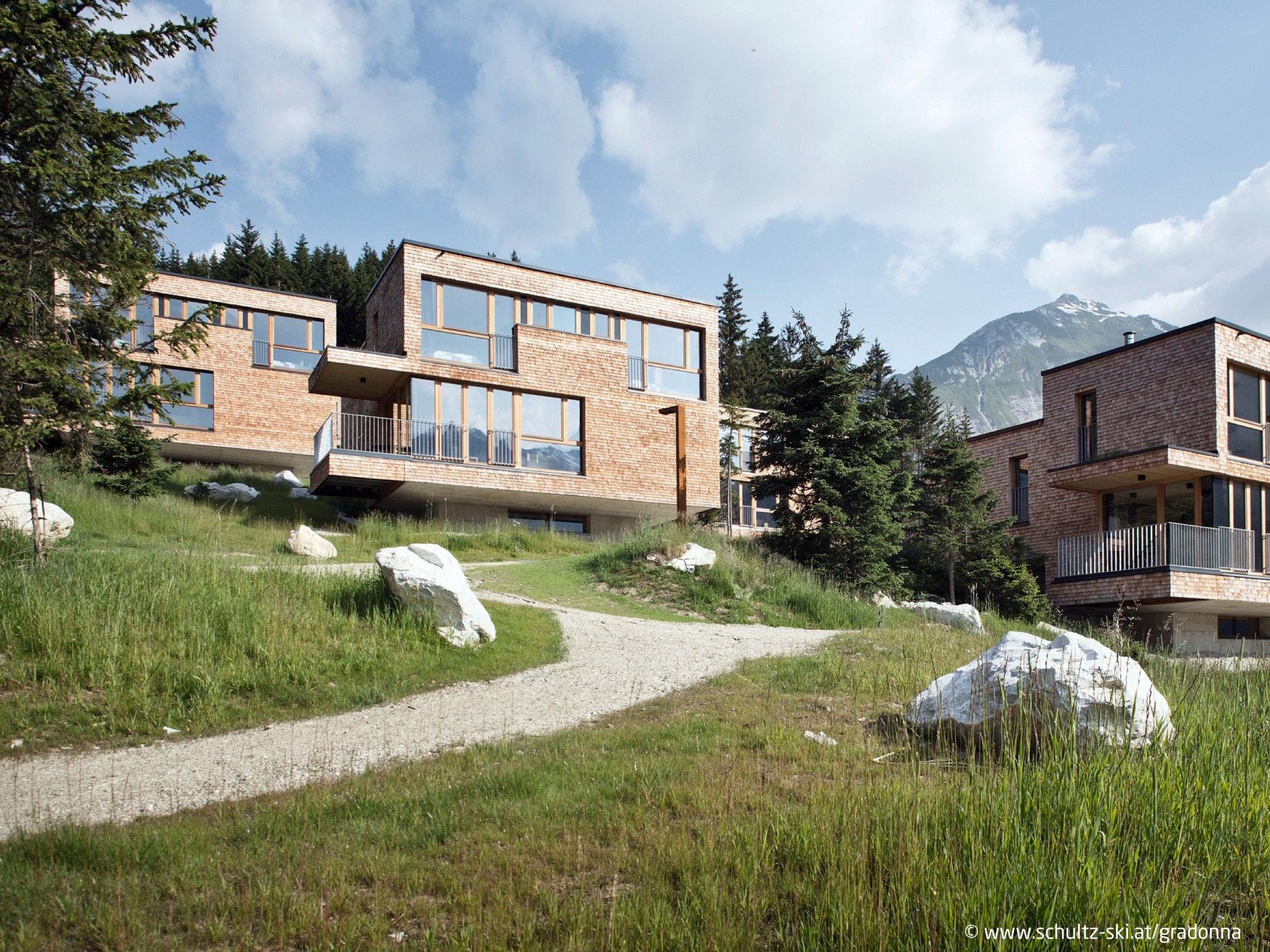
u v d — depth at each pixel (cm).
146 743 805
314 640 1068
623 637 1285
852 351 2272
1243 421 2489
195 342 1409
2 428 1136
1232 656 1060
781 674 1006
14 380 1208
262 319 3650
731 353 6550
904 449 2277
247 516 2402
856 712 852
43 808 623
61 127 1173
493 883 464
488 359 2720
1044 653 701
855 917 412
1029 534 2939
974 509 2508
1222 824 516
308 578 1273
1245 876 483
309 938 408
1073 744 610
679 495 2288
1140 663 1084
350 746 776
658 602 1642
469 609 1149
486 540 2275
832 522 2141
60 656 936
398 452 2556
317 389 2831
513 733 800
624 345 2900
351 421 2580
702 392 3102
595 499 2797
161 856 496
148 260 1300
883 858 476
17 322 1229
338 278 6531
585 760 673
